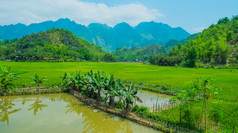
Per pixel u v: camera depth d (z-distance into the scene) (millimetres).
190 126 19203
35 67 89938
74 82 37594
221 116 21234
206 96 20281
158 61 154000
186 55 131375
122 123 22453
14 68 81062
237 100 30531
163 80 53406
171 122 20453
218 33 160125
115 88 26844
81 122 22422
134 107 25094
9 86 34625
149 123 21141
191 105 25203
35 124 21297
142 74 71188
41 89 36406
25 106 28453
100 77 29859
